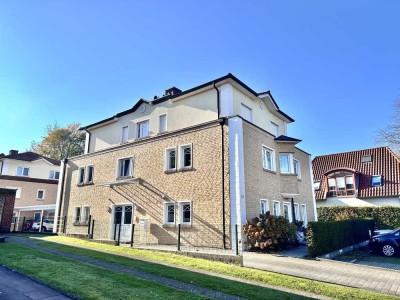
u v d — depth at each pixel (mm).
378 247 15133
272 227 14219
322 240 13219
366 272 10148
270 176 18031
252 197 15742
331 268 10688
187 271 9375
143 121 21750
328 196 29578
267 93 21031
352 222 17438
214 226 15141
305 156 24719
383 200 26625
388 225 24094
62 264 9062
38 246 13531
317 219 25219
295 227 15445
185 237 16156
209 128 16688
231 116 15930
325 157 33375
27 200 35469
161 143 18812
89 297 5926
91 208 22172
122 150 21219
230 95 17703
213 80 17984
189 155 17438
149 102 21234
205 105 18469
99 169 22547
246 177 15539
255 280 9008
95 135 25172
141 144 20000
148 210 18406
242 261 11172
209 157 16266
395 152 27828
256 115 20453
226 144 15773
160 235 17359
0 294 6039
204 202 15836
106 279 7414
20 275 7621
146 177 19047
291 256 12859
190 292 6777
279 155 19625
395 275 9805
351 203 28141
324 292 7766
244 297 6891
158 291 6594
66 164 25688
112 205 20750
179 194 17016
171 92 22531
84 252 12070
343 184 29188
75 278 7348
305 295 7590
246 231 14305
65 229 23484
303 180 23594
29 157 41469
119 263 10062
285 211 19641
